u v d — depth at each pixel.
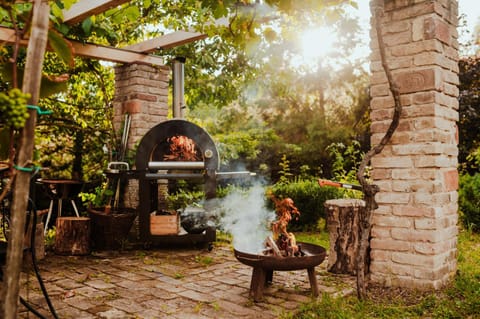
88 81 7.95
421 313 3.18
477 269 4.29
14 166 1.60
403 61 3.71
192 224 5.41
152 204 5.92
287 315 3.16
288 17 3.36
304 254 3.72
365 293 3.44
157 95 6.46
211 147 5.48
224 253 5.35
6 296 1.61
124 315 3.19
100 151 8.30
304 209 6.79
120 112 6.48
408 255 3.71
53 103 7.98
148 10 7.21
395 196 3.77
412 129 3.68
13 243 1.62
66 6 3.07
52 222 7.14
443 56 3.70
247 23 3.29
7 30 4.80
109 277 4.25
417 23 3.64
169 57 8.19
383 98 3.84
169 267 4.67
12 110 1.42
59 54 1.75
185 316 3.17
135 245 5.73
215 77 8.98
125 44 7.65
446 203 3.78
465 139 9.66
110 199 5.99
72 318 3.12
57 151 8.77
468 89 9.95
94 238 5.57
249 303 3.44
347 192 6.68
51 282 4.06
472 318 3.05
